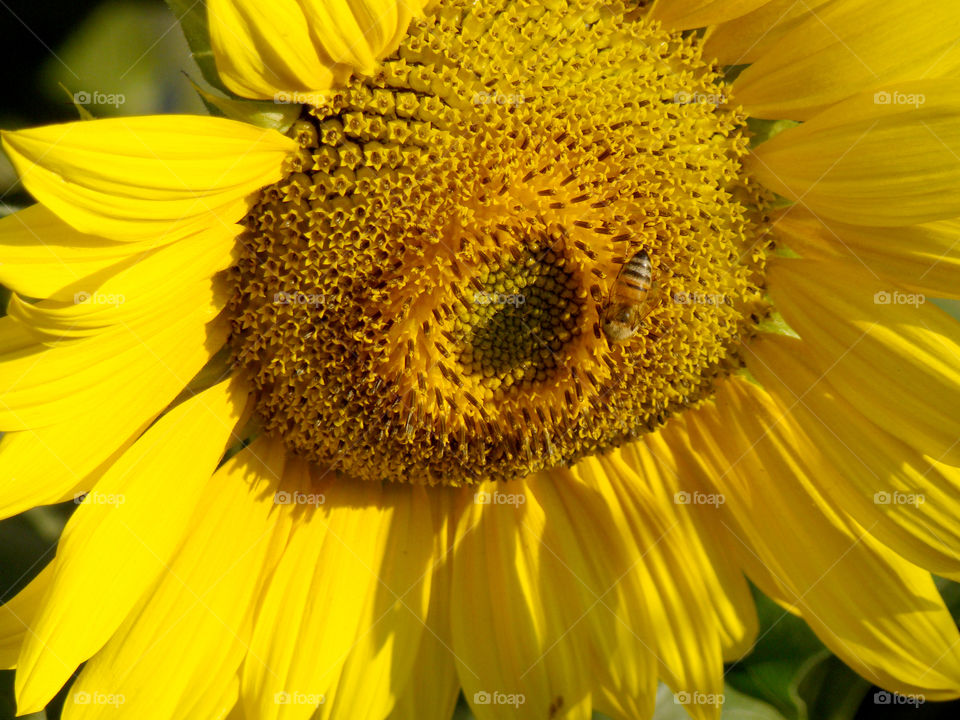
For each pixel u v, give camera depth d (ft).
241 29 0.80
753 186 0.91
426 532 0.97
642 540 0.98
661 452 0.99
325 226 0.86
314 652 0.92
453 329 0.91
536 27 0.86
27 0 0.94
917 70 0.86
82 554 0.86
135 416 0.87
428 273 0.88
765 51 0.89
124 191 0.79
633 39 0.87
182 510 0.89
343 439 0.92
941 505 0.92
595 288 0.91
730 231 0.91
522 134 0.86
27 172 0.78
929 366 0.90
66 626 0.85
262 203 0.86
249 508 0.93
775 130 0.91
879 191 0.87
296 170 0.85
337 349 0.89
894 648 0.94
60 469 0.85
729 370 0.95
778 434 0.96
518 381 0.94
